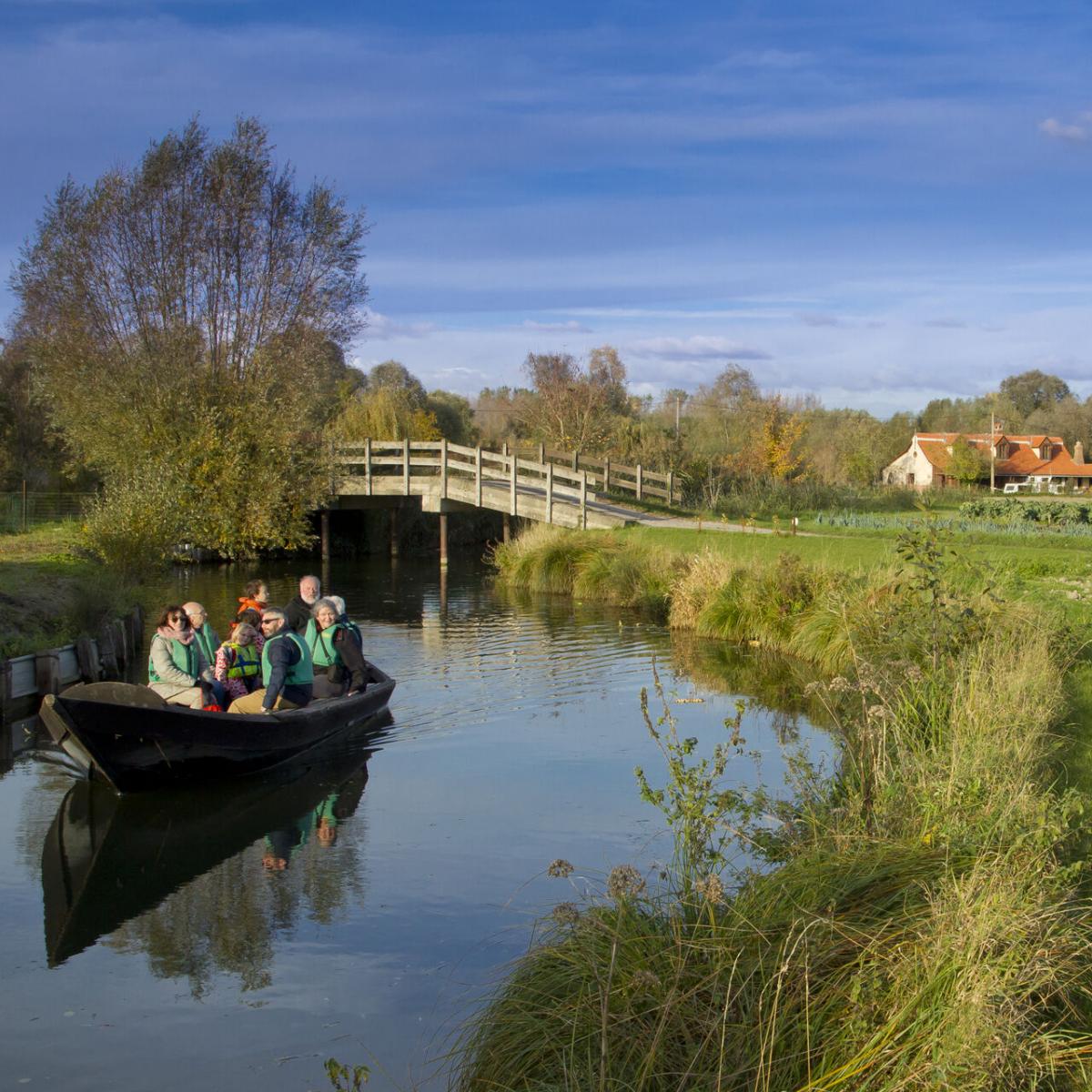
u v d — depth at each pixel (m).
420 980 5.89
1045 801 5.75
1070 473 68.50
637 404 56.25
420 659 15.34
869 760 7.25
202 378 27.58
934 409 96.19
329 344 28.53
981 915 4.24
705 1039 3.99
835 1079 3.77
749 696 12.66
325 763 10.22
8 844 8.33
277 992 5.81
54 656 13.12
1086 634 11.70
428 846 7.89
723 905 4.95
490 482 30.97
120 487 21.08
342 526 34.62
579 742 10.76
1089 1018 4.40
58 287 26.98
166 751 9.25
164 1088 4.94
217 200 27.23
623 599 21.17
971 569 13.05
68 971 6.16
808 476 39.62
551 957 4.88
